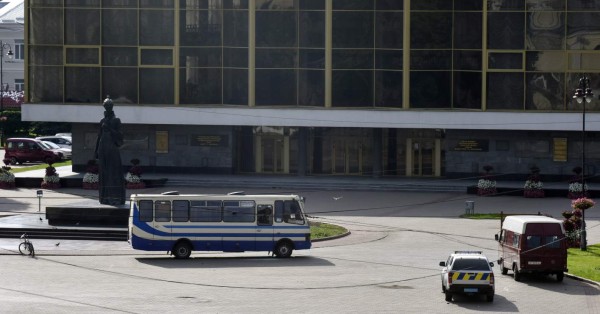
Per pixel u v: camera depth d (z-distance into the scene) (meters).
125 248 84.12
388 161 130.75
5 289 62.12
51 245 84.62
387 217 102.00
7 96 187.62
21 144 149.62
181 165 130.50
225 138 130.00
